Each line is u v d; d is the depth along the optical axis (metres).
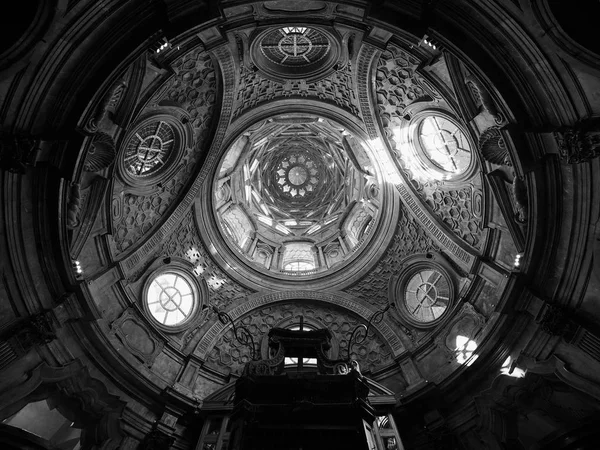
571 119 10.21
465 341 15.24
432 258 17.50
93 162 12.76
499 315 13.16
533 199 11.50
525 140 11.09
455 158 15.62
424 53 12.84
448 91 13.30
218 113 16.98
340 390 9.77
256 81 17.14
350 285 19.61
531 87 10.48
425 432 14.28
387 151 17.34
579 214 11.03
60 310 12.13
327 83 17.30
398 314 18.00
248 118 18.06
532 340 12.35
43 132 10.52
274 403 9.61
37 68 9.91
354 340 18.36
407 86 15.36
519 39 10.09
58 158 10.77
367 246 19.61
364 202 21.50
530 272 12.16
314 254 22.55
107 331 14.38
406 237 18.47
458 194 15.72
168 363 16.17
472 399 13.81
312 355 11.70
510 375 12.71
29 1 9.58
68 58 10.23
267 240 22.80
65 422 13.54
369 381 16.22
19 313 11.09
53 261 11.76
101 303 14.48
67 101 10.56
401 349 17.23
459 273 16.53
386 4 11.24
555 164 10.97
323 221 23.62
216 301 18.75
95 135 11.96
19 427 12.62
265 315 19.31
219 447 13.80
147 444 13.62
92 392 12.70
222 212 21.41
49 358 11.94
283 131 23.62
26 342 11.05
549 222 11.55
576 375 10.90
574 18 9.54
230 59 15.70
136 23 10.75
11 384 10.92
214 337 17.84
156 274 17.00
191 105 16.17
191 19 11.23
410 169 17.17
